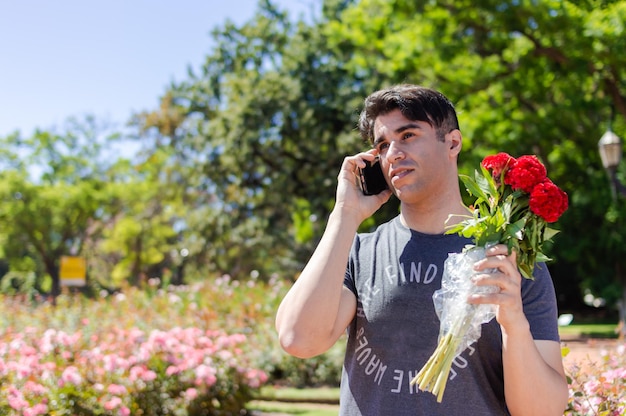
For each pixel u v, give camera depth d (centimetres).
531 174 172
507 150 1578
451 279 173
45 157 4200
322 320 182
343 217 196
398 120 191
